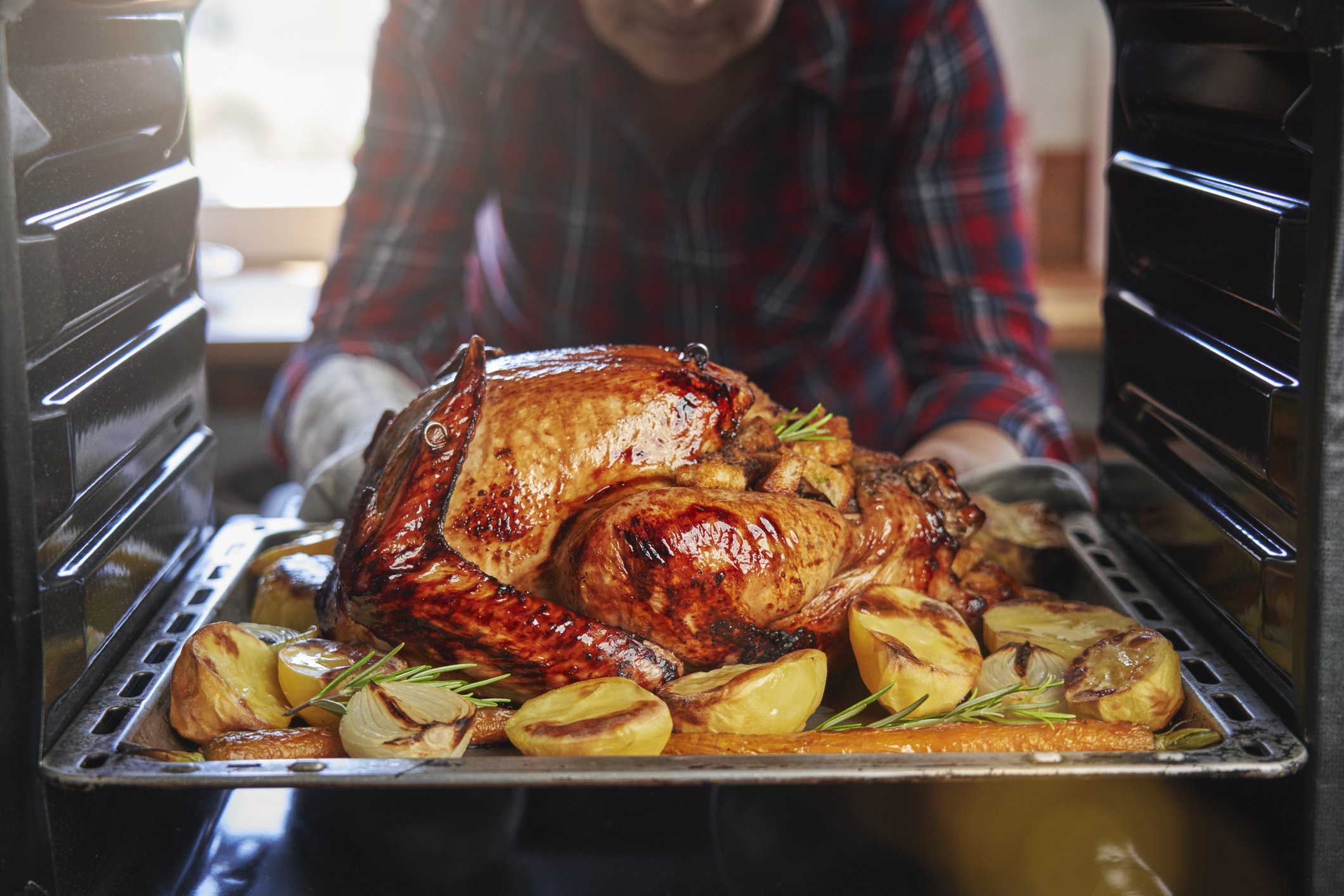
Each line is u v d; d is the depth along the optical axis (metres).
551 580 0.81
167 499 0.89
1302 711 0.72
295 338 2.23
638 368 0.83
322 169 2.84
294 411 1.33
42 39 0.73
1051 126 2.55
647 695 0.75
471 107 1.52
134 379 0.84
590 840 0.78
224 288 2.59
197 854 0.77
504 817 0.79
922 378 1.55
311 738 0.75
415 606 0.77
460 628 0.77
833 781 0.70
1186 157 0.88
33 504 0.70
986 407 1.37
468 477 0.80
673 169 1.47
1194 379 0.87
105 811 0.75
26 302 0.71
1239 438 0.80
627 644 0.78
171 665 0.81
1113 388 1.01
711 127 1.43
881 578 0.86
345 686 0.77
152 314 0.88
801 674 0.76
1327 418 0.70
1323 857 0.72
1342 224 0.69
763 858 0.77
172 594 0.89
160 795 0.79
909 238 1.51
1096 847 0.77
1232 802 0.77
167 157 0.89
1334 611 0.71
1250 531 0.80
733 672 0.78
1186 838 0.77
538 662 0.77
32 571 0.71
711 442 0.83
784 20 1.36
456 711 0.74
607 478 0.81
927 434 1.39
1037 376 1.47
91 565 0.77
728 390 0.83
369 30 2.74
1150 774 0.70
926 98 1.43
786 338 1.58
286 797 0.81
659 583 0.78
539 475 0.80
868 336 1.63
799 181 1.46
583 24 1.39
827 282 1.55
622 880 0.76
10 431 0.70
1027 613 0.87
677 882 0.76
